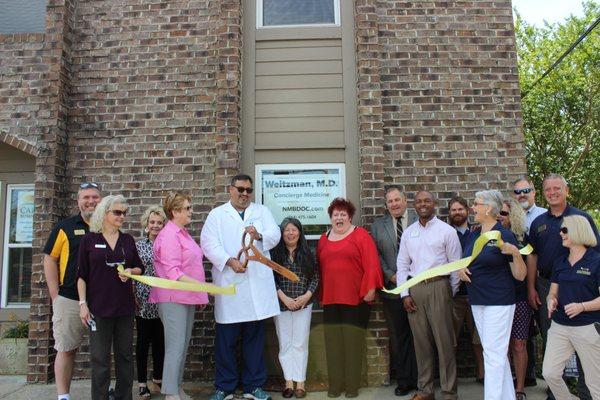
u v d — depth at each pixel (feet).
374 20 18.79
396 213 16.25
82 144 19.25
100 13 20.03
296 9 20.04
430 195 15.05
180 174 18.84
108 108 19.40
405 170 18.52
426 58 19.15
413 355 16.22
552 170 37.65
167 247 14.57
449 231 14.97
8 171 21.29
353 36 19.57
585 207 38.45
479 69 19.13
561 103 38.47
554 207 14.44
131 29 19.84
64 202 18.93
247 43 19.61
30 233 21.01
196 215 18.52
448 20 19.39
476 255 13.03
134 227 18.66
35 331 17.51
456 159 18.61
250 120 19.15
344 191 18.72
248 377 15.55
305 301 15.85
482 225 13.92
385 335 17.12
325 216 18.69
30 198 21.18
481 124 18.81
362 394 16.07
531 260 14.85
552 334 12.66
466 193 18.43
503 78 19.11
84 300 13.17
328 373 15.99
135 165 19.01
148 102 19.35
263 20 19.99
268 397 15.39
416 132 18.71
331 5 20.07
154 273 16.06
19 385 17.17
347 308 15.88
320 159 18.93
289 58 19.52
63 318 13.87
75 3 20.12
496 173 18.56
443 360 14.43
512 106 18.95
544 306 14.53
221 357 15.46
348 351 15.84
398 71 19.07
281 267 14.62
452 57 19.17
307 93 19.33
